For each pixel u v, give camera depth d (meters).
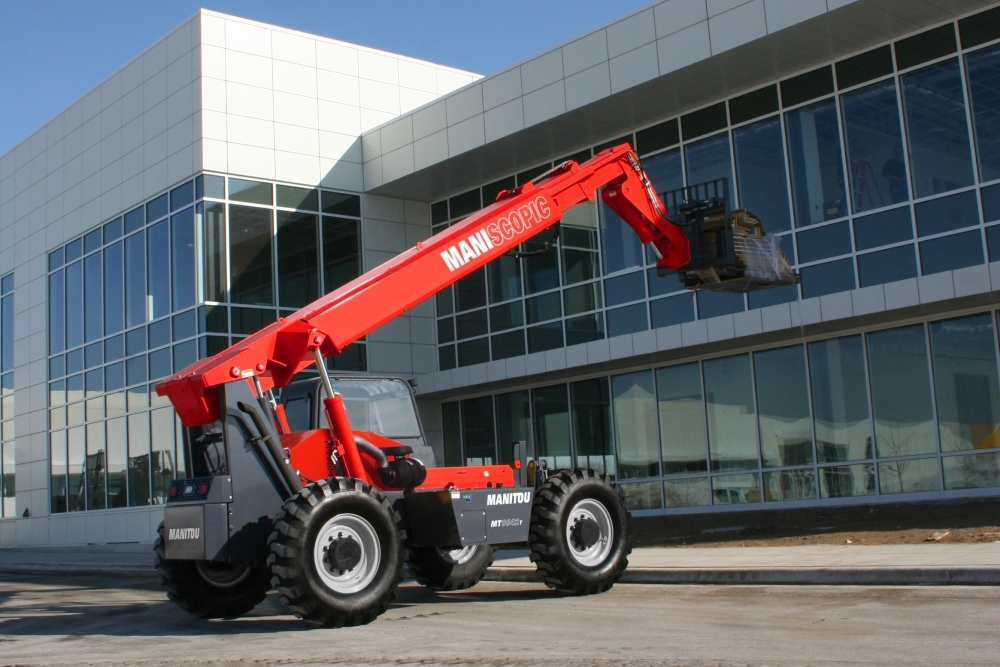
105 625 9.33
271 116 22.62
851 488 17.11
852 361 17.31
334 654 6.81
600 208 20.73
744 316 17.66
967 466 15.85
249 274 21.89
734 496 18.64
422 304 24.17
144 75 23.73
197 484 8.71
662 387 19.98
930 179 16.28
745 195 18.66
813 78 17.88
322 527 8.19
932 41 16.42
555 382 21.97
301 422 10.30
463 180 23.41
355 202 23.73
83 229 25.84
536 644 6.96
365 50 24.33
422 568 10.87
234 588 9.55
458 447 23.95
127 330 23.95
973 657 5.82
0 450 29.89
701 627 7.47
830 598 8.75
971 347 15.95
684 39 17.84
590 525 10.10
